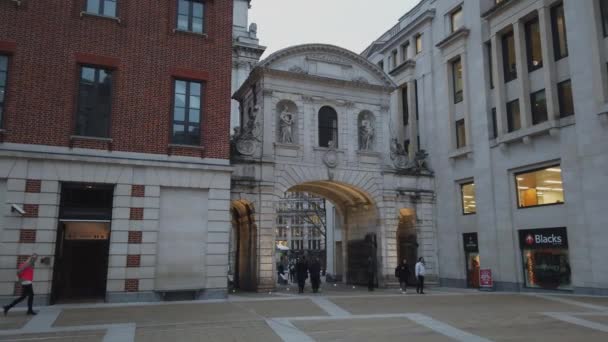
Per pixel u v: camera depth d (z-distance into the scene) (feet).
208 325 44.19
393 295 75.66
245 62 144.77
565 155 76.02
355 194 100.01
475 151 94.17
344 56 97.09
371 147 97.81
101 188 64.80
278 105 91.45
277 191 87.30
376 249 96.73
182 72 69.67
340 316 50.55
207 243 68.03
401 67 116.37
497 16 90.63
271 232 84.99
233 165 84.38
